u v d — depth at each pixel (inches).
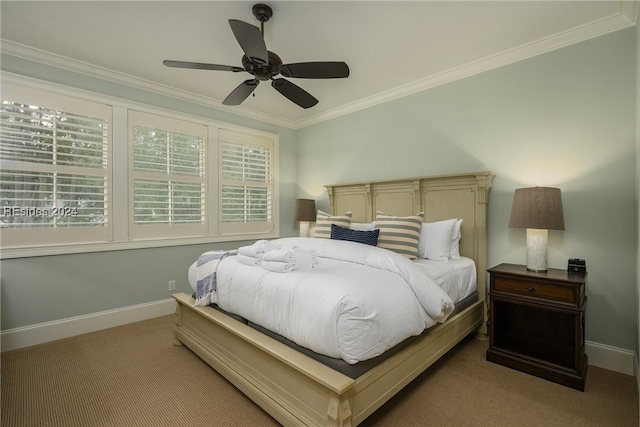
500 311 98.3
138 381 83.3
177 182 142.2
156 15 87.4
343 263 85.3
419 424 65.4
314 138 179.5
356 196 154.5
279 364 65.4
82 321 116.1
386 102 144.3
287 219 187.6
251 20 89.0
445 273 91.6
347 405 54.1
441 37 97.7
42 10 85.2
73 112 114.4
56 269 111.2
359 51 106.2
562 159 97.6
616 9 83.8
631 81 86.4
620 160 88.2
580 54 94.3
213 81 132.5
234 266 89.7
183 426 66.1
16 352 100.0
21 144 104.8
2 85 101.4
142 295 131.6
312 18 88.0
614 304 88.8
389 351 67.5
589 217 92.9
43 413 69.7
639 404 68.6
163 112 137.2
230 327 77.9
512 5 82.5
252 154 170.9
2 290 101.0
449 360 94.0
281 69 85.1
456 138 121.2
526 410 70.1
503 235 109.9
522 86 105.3
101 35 97.7
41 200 108.0
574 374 78.5
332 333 57.5
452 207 120.1
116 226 124.3
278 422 66.2
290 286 68.6
